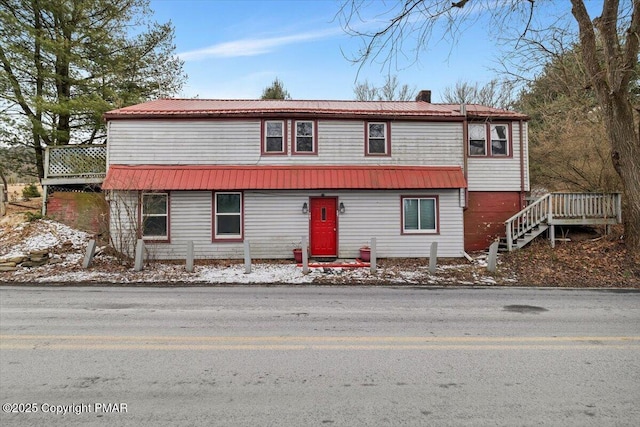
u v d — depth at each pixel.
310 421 3.42
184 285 10.59
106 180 14.02
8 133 18.45
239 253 14.98
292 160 15.30
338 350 5.28
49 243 14.50
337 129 15.55
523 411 3.62
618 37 14.27
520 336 5.96
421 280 11.39
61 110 17.64
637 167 12.87
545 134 20.08
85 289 9.86
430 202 15.57
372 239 12.36
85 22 19.03
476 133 16.59
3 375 4.38
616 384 4.22
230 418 3.46
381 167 15.38
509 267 12.87
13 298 8.70
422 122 15.85
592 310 7.80
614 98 12.99
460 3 10.49
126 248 13.42
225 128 15.15
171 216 14.78
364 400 3.83
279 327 6.41
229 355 5.06
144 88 21.11
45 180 16.97
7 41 17.38
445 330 6.29
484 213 16.53
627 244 13.12
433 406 3.71
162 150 14.91
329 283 10.98
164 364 4.73
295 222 15.18
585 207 15.05
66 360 4.84
